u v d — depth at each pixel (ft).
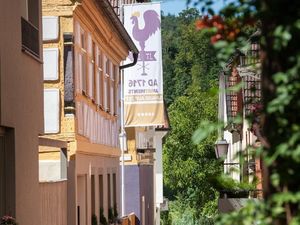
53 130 74.59
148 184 167.32
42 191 63.10
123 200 125.59
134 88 107.86
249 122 20.68
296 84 18.48
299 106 18.65
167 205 229.86
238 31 20.48
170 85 279.28
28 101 57.16
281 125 18.81
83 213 83.20
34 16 61.05
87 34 84.79
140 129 144.46
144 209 151.84
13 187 52.31
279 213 18.60
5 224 47.57
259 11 19.57
